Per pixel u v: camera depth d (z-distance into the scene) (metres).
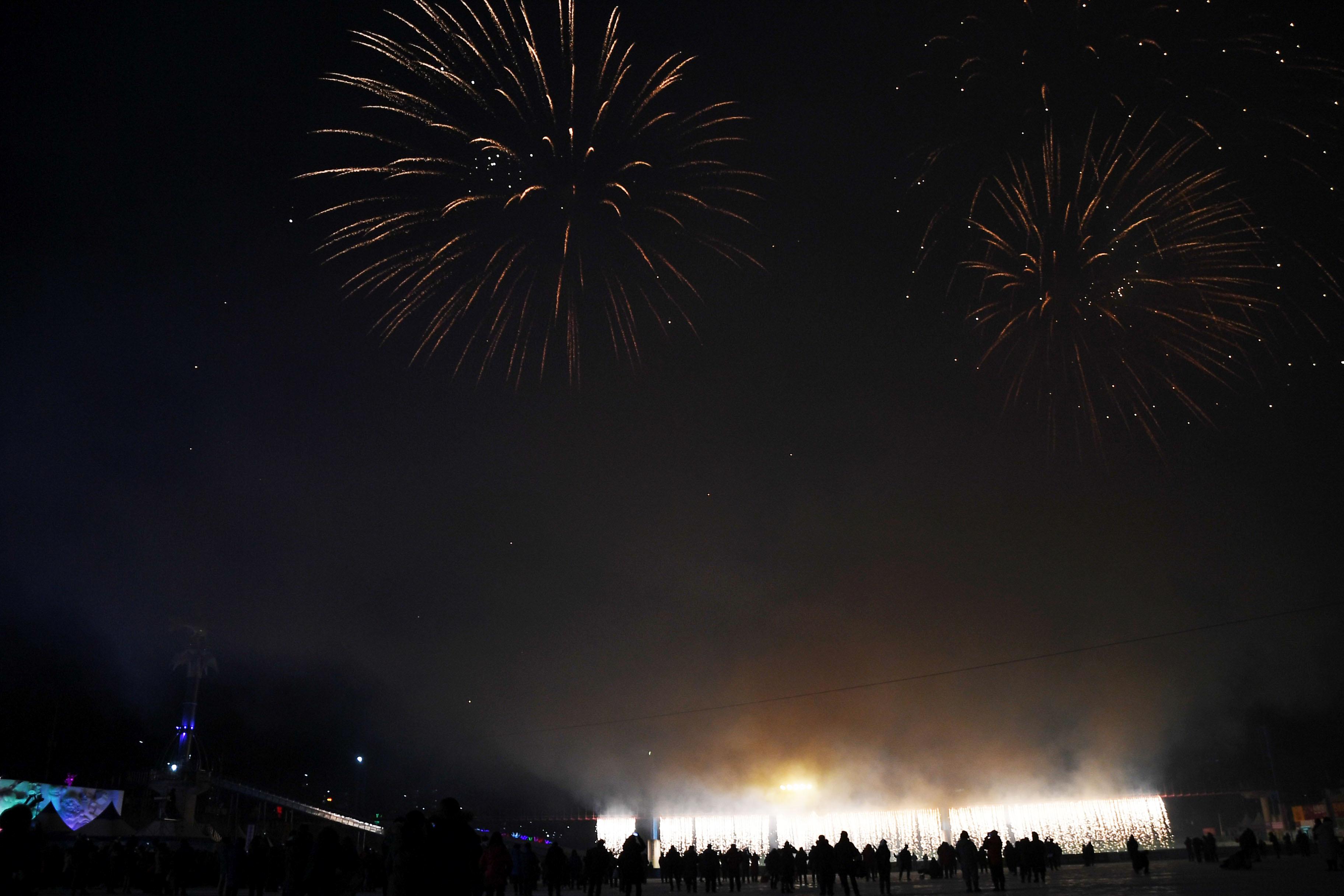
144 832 49.50
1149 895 23.03
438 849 11.31
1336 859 33.28
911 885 40.72
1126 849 64.88
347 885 16.70
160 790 58.22
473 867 11.57
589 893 28.28
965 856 28.38
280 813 68.75
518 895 30.20
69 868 39.03
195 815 58.31
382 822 82.94
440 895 11.15
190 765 60.34
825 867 29.66
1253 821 70.81
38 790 41.78
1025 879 37.75
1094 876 38.84
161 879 34.12
